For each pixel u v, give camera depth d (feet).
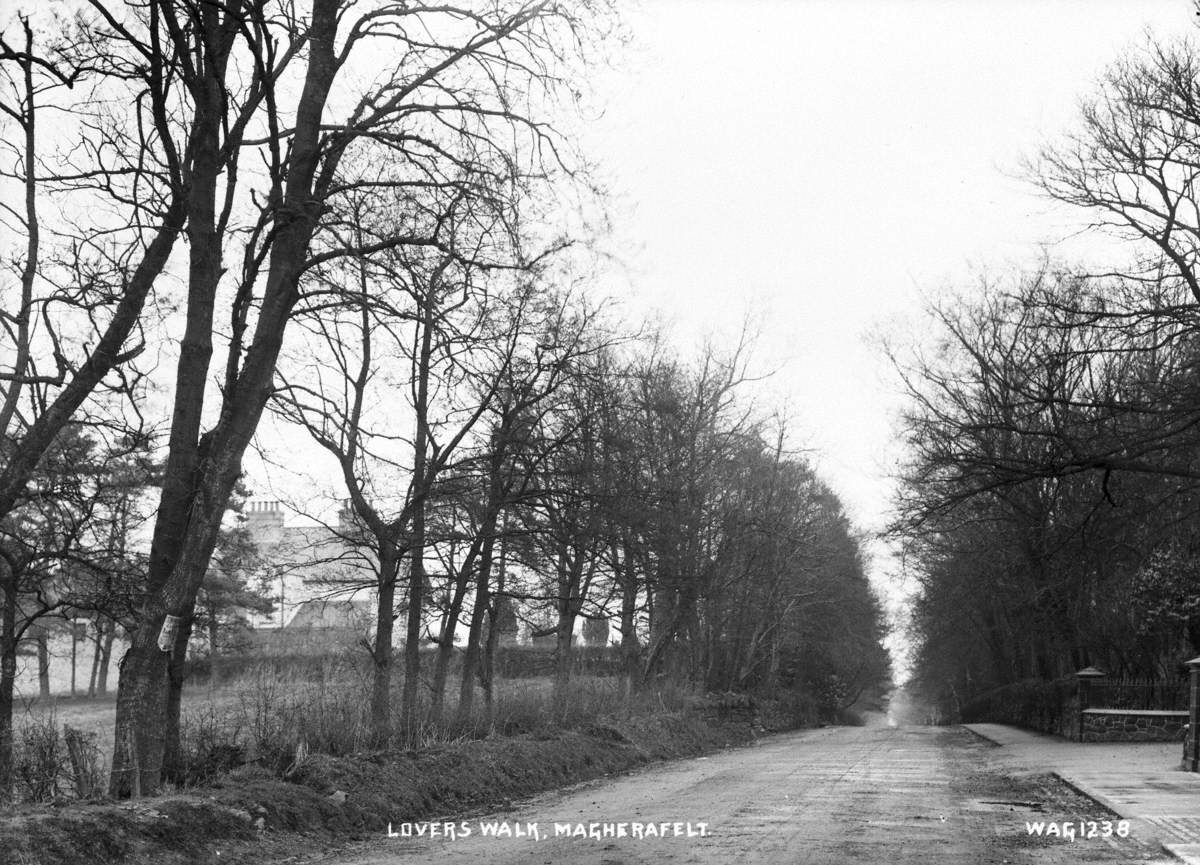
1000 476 96.73
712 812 50.88
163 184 53.42
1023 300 97.19
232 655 129.18
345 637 92.38
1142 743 102.73
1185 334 87.51
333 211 51.16
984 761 86.99
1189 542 120.06
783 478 155.22
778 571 161.17
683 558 119.65
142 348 54.39
